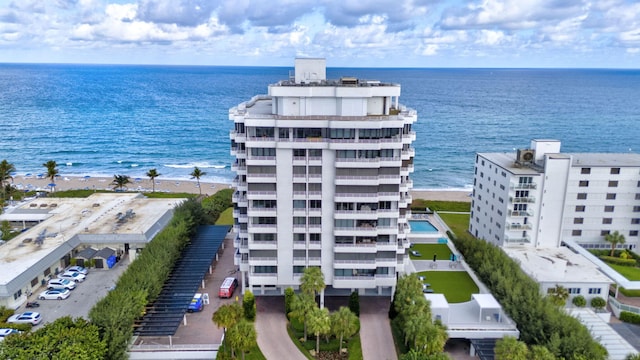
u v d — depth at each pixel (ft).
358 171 220.02
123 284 214.90
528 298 211.41
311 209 227.40
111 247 298.56
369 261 233.76
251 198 225.56
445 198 476.95
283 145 215.72
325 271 236.84
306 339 209.87
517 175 280.51
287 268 237.25
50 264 262.88
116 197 386.73
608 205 307.99
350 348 205.77
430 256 298.15
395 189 224.12
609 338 206.08
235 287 261.65
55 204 366.84
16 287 232.12
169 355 197.06
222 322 186.50
